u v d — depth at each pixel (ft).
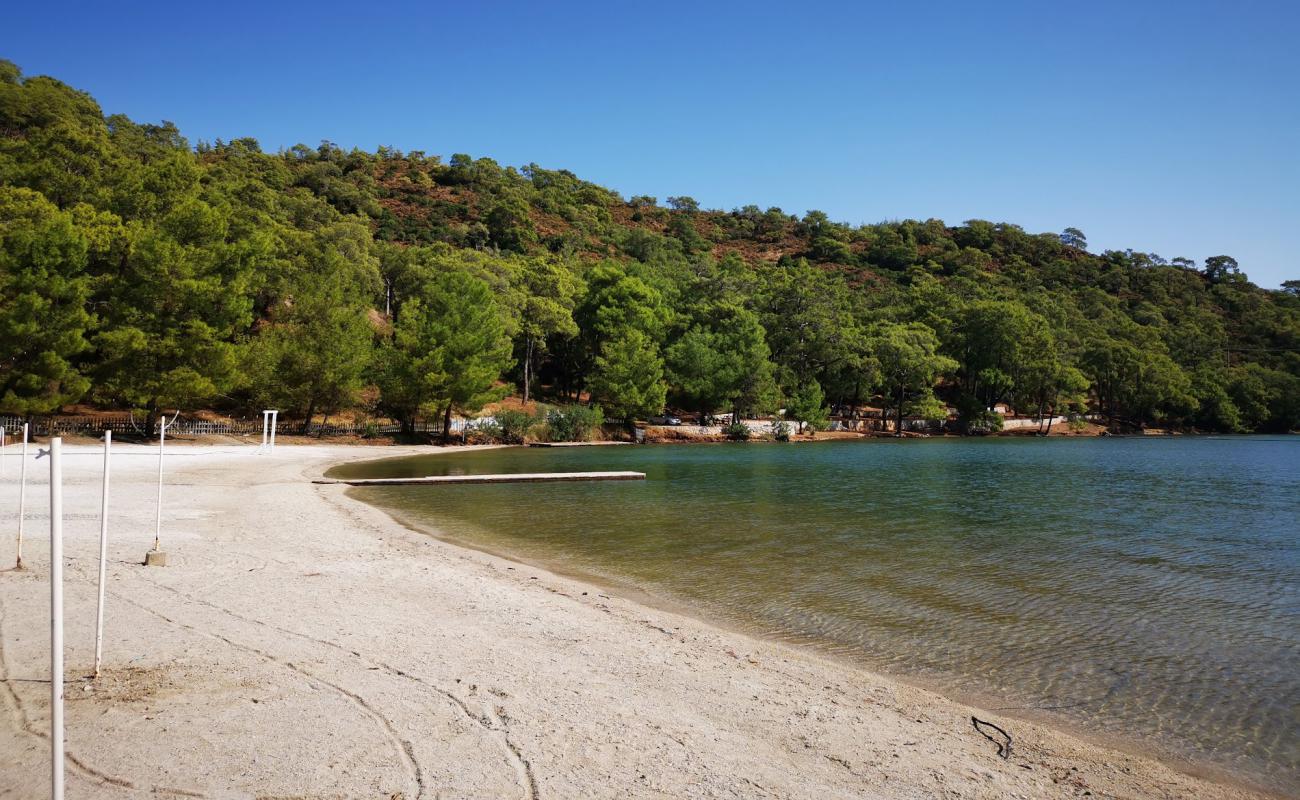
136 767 18.85
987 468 148.66
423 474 120.47
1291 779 22.65
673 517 77.41
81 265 127.34
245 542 52.80
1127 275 590.55
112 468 97.40
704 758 21.52
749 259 598.34
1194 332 409.28
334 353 175.73
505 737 22.03
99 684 24.35
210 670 26.32
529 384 273.54
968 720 26.40
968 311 321.52
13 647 27.61
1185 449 225.56
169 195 177.06
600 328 264.72
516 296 248.32
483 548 58.23
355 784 18.56
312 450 156.15
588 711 24.72
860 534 68.39
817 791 19.85
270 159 419.95
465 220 448.65
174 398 134.41
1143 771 22.86
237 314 147.33
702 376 250.78
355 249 258.78
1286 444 261.03
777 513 81.51
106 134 284.00
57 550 14.28
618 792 18.94
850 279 549.54
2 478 80.64
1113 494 105.29
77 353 130.11
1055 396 317.42
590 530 68.44
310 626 32.83
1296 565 57.06
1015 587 48.44
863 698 28.02
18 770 18.49
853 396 306.76
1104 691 30.09
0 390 122.21
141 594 36.37
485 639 32.73
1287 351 418.10
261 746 20.45
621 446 216.74
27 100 259.39
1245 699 29.43
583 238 473.26
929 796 20.02
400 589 41.42
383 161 558.56
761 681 29.30
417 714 23.40
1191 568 55.72
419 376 182.91
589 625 36.27
